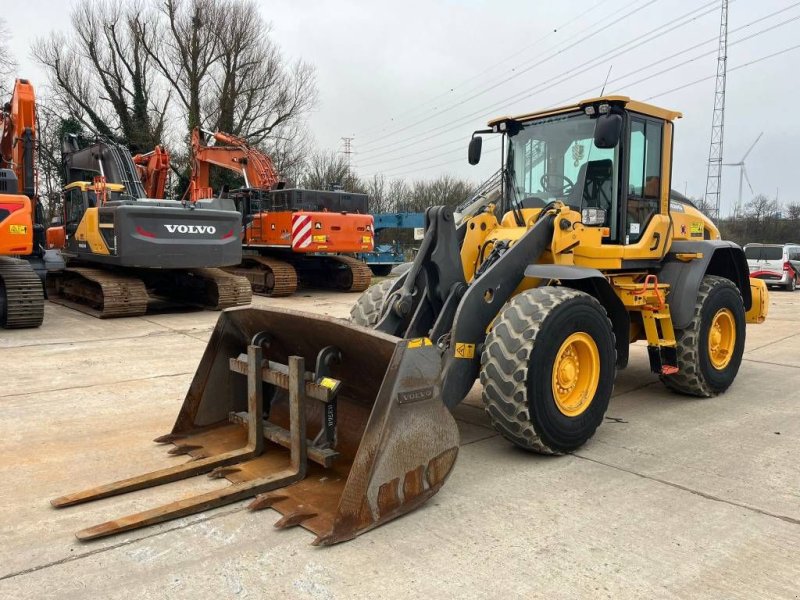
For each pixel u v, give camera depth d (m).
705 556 2.85
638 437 4.52
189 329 9.21
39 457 3.95
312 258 15.55
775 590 2.58
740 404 5.45
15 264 9.23
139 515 3.03
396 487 3.09
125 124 27.33
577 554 2.85
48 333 8.73
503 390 3.76
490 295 4.05
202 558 2.77
